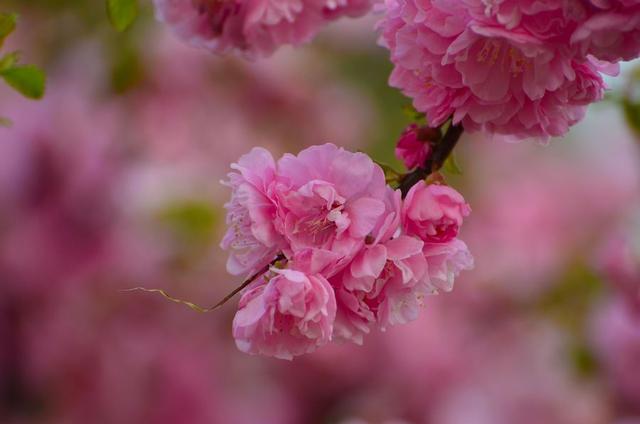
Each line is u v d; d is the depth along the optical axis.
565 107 0.95
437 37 0.93
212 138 1.69
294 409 1.63
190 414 1.54
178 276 1.57
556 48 0.92
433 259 0.92
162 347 1.54
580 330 1.73
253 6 1.00
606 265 1.43
